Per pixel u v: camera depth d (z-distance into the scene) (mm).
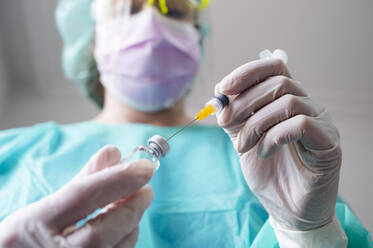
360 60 1858
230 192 918
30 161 1003
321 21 1792
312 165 636
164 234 804
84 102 2049
